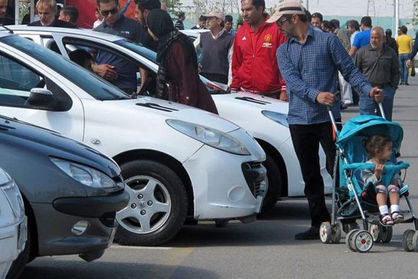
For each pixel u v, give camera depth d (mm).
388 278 9125
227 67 19297
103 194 8469
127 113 10367
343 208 10594
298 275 9250
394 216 10148
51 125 10203
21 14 24438
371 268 9547
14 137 8375
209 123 10562
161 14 12172
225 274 9281
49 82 10406
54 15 15133
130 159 10367
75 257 10016
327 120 10867
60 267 9578
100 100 10453
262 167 11031
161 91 12211
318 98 10641
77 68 10969
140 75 14055
